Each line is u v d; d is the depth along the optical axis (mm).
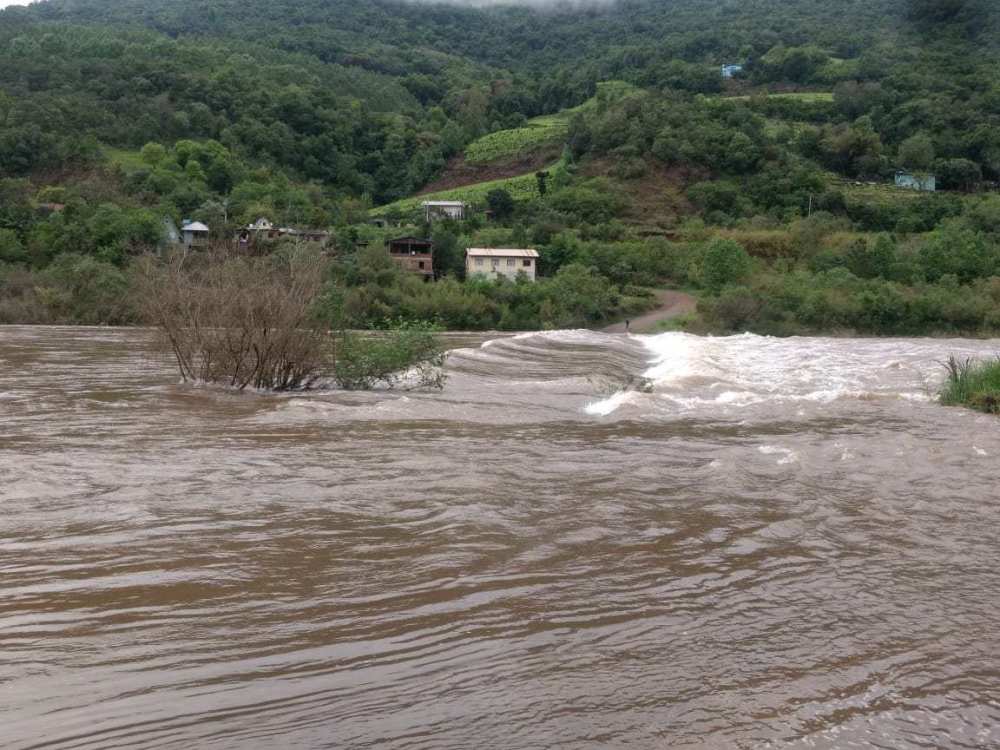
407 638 4297
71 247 53781
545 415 12781
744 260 63719
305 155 110125
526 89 152875
